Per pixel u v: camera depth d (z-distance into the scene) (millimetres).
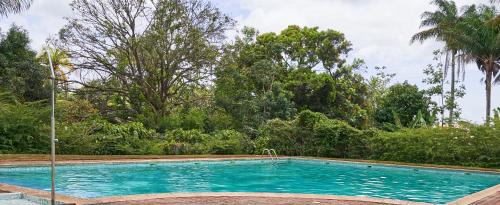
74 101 26312
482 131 17984
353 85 39938
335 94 36094
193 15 28078
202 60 28203
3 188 9164
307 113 22906
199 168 17469
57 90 26688
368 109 39219
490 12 30219
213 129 27734
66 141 18344
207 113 29703
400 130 21312
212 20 28406
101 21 26969
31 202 7781
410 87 30047
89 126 19875
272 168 18203
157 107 28422
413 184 13750
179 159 18469
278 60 38812
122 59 27984
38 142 17734
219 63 28953
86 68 27703
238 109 29391
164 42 27328
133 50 27234
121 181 13328
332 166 19234
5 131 16797
